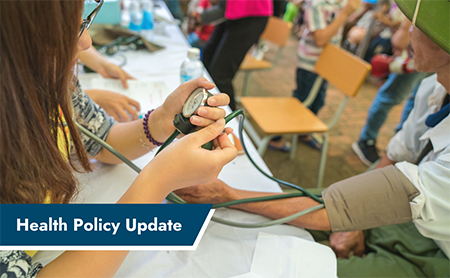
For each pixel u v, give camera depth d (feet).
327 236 2.90
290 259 2.10
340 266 2.50
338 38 6.47
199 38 8.70
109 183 2.55
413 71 6.03
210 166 1.67
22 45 1.15
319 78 5.83
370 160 7.18
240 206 2.49
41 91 1.29
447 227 2.21
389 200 2.29
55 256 1.99
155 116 2.41
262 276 2.00
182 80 3.85
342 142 7.89
